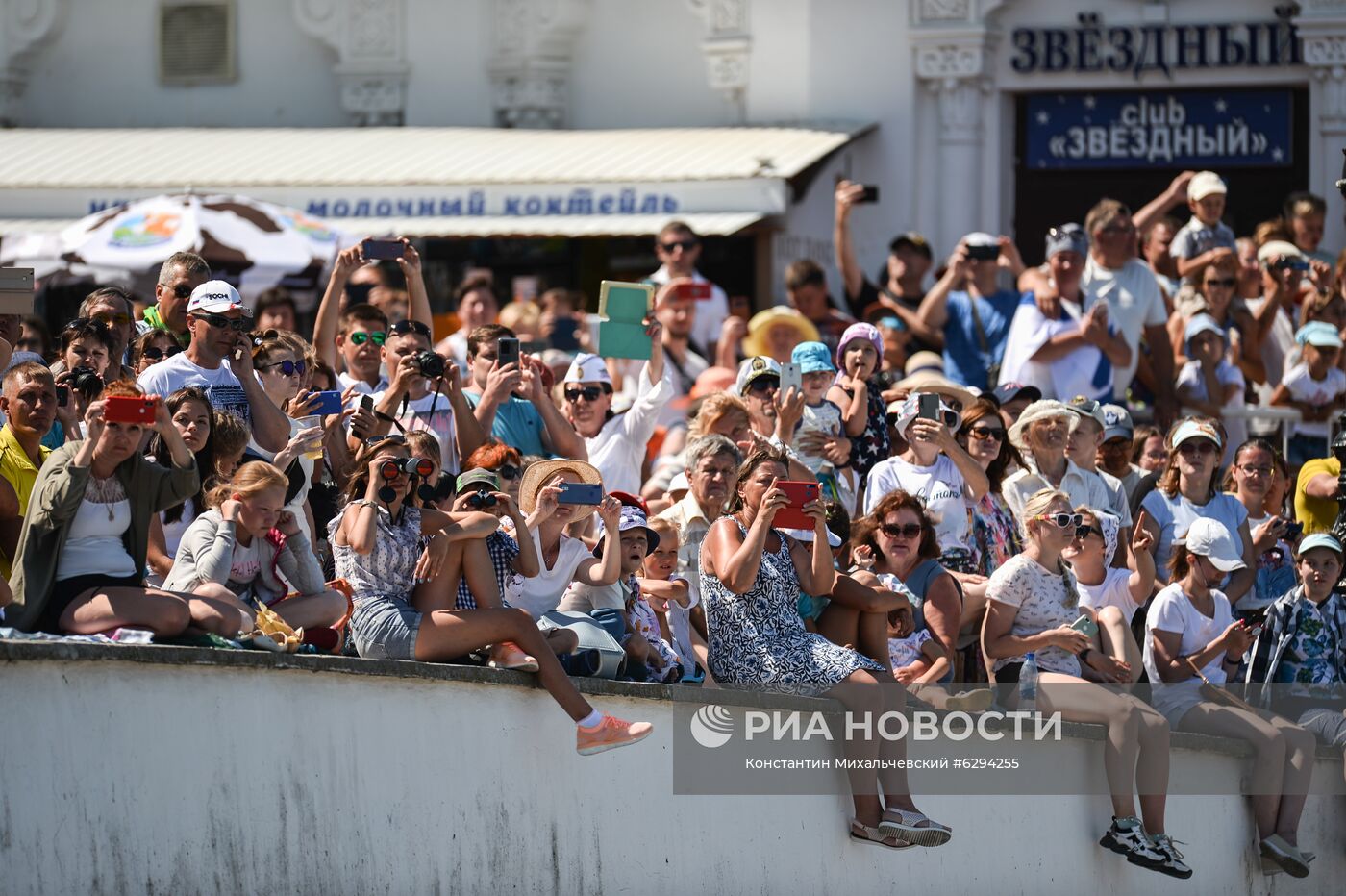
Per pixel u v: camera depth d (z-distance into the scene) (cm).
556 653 3059
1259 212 6309
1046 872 3447
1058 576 3497
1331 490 4194
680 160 6125
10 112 7275
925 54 6400
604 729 2978
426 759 2922
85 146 6781
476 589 2988
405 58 6925
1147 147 6384
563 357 4788
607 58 6794
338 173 6259
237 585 2956
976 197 6425
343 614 3028
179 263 3494
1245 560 3931
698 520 3428
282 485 2928
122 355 3397
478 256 6500
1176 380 4847
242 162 6475
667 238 5378
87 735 2677
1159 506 3944
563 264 6469
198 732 2748
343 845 2855
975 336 4944
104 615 2741
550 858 3019
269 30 7112
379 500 2947
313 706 2831
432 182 6103
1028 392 4178
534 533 3159
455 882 2944
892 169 6450
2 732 2622
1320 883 3775
